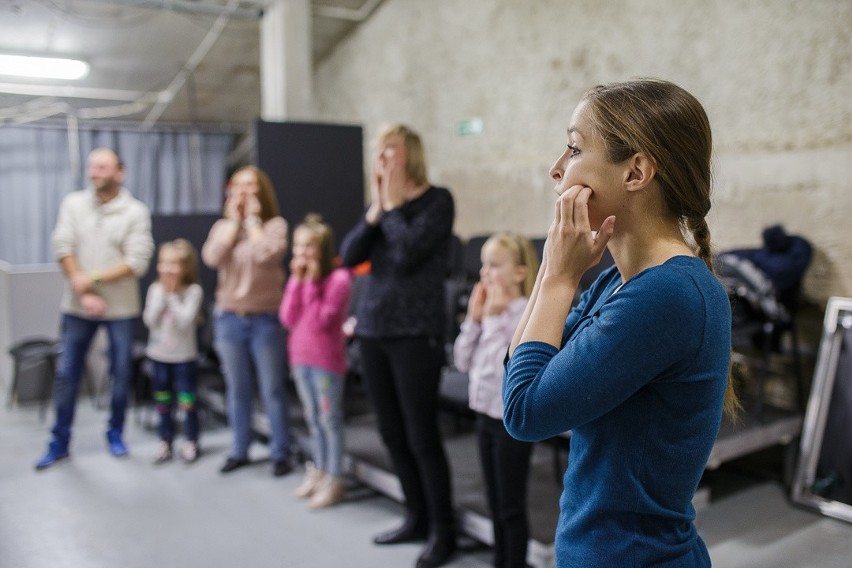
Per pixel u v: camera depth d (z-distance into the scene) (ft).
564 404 2.89
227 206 11.80
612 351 2.83
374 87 21.74
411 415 8.17
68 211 12.25
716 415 3.00
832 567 8.41
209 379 15.49
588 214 3.13
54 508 10.23
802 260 10.43
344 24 22.15
